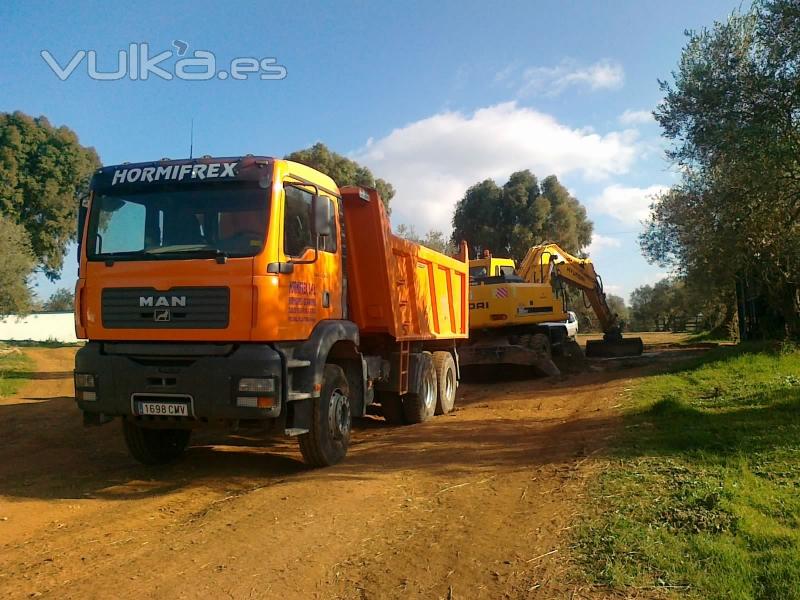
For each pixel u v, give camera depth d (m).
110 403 6.93
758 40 12.13
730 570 4.23
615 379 15.15
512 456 7.93
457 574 4.50
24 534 5.62
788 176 11.66
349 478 7.04
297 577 4.52
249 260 6.67
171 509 6.29
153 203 7.13
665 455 7.11
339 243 8.45
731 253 14.43
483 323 17.11
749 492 5.69
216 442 9.64
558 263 21.50
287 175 7.12
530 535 5.14
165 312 6.79
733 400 10.22
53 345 41.78
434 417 11.70
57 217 47.97
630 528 5.04
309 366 7.20
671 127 13.72
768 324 19.11
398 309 9.81
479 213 55.22
